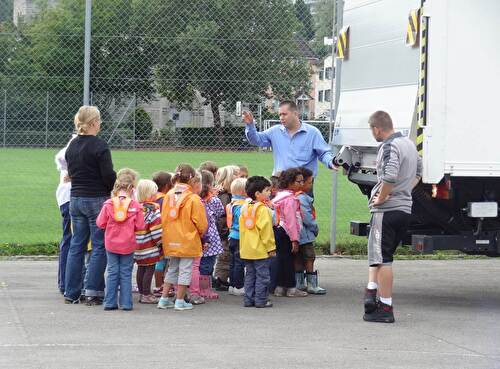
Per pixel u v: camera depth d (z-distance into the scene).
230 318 9.37
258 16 14.30
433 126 9.48
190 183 9.78
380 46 10.63
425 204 9.91
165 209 9.72
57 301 10.00
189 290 10.14
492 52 9.61
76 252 9.85
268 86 14.52
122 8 14.35
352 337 8.57
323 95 14.94
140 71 14.54
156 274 10.48
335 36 12.89
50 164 30.14
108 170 9.68
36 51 15.63
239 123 15.38
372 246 9.25
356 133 11.12
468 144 9.59
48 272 11.82
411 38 9.89
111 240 9.55
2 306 9.67
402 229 9.24
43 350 7.82
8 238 14.54
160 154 17.58
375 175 10.93
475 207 9.74
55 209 19.78
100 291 9.91
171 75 14.47
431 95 9.48
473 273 12.66
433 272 12.71
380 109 10.47
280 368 7.39
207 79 14.45
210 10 14.19
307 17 14.55
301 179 10.53
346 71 11.57
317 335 8.62
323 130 16.28
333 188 13.66
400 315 9.70
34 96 16.48
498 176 9.68
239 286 10.72
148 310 9.70
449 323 9.30
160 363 7.46
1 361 7.42
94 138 9.77
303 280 10.92
